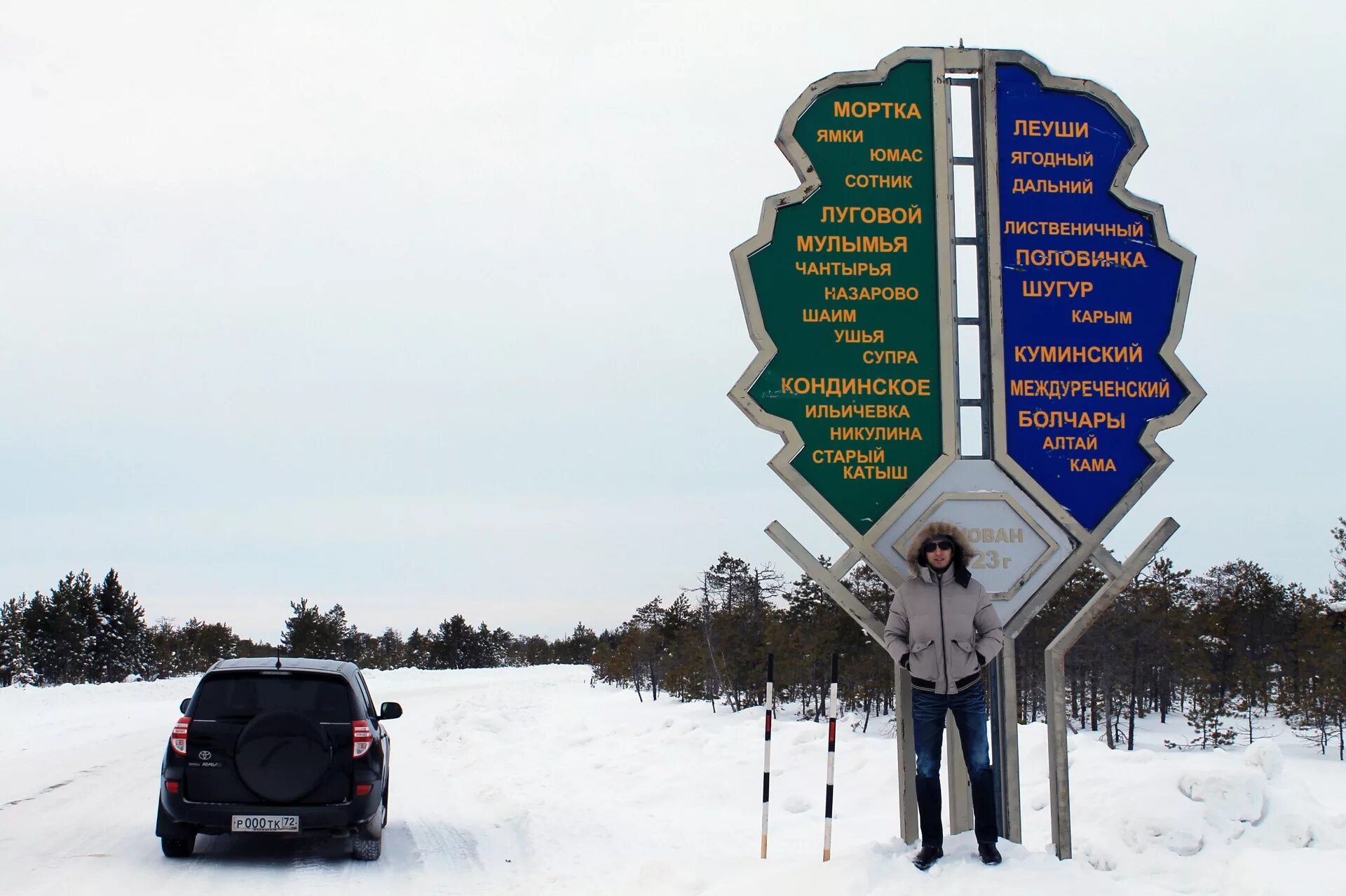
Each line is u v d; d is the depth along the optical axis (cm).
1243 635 3080
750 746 1477
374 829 923
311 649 5622
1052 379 809
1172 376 820
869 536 784
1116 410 812
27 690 3209
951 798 795
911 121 822
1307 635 2391
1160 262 826
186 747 891
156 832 893
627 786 1348
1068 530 795
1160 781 790
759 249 803
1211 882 650
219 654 6194
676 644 3353
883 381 801
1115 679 2562
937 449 800
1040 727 1241
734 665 2803
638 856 912
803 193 808
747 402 789
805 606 2734
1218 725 2480
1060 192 824
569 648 9106
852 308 804
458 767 1783
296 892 776
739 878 750
